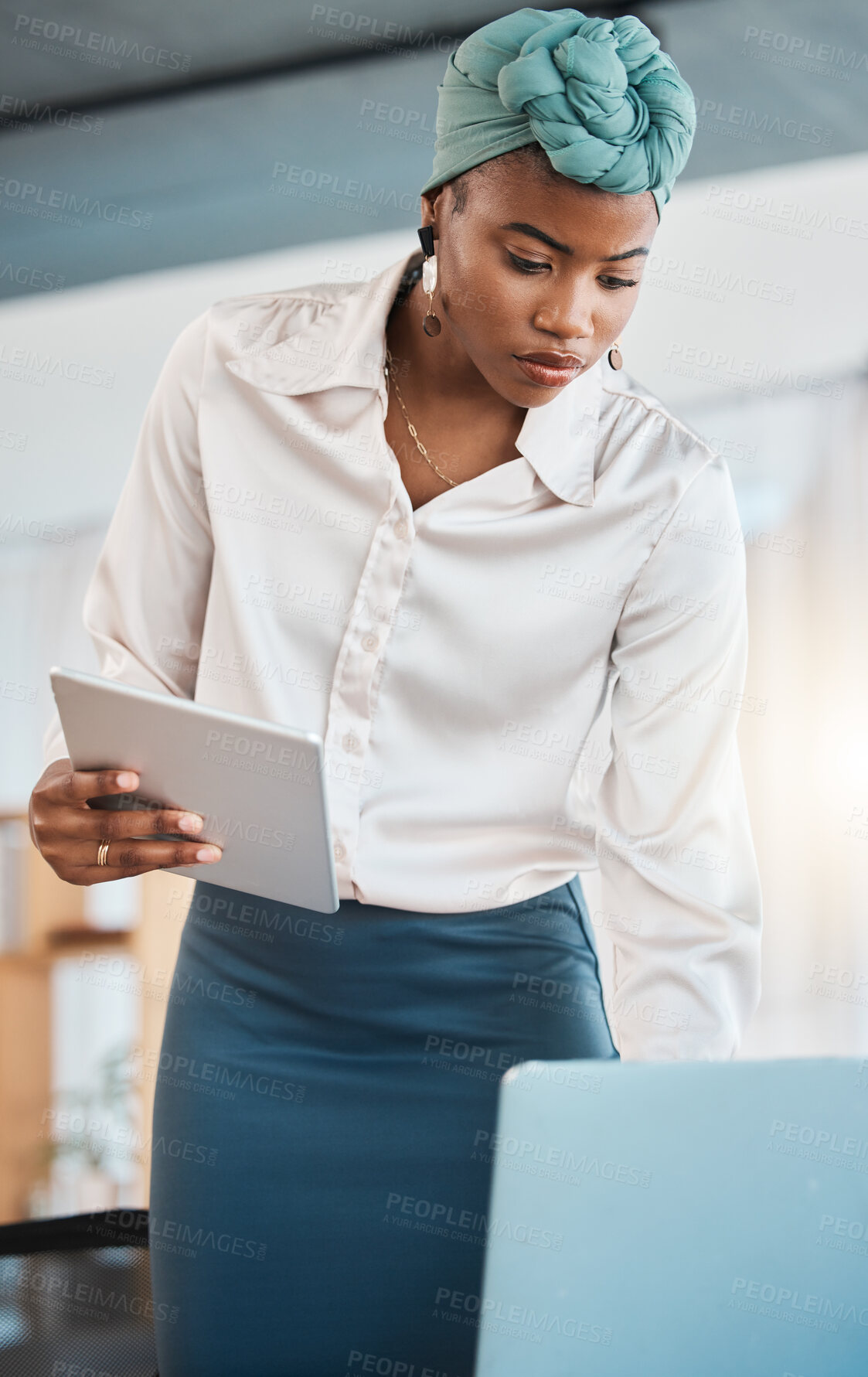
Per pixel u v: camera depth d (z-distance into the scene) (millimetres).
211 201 3475
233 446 1266
